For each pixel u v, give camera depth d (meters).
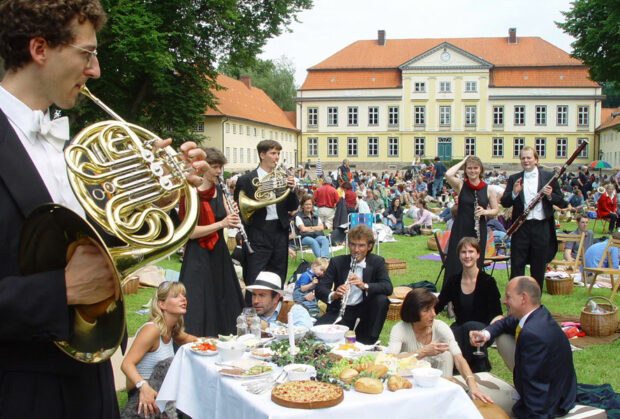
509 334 4.34
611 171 46.41
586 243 10.34
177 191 1.84
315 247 10.78
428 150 51.56
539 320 3.70
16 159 1.31
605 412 3.67
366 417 2.72
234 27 20.02
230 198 4.98
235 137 42.56
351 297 5.28
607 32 21.53
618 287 8.70
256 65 23.61
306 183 19.61
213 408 3.22
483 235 6.68
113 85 18.11
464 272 5.16
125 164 1.53
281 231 6.03
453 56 50.72
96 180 1.46
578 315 7.13
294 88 70.75
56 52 1.36
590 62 22.91
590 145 50.41
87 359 1.28
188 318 4.59
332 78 53.44
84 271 1.25
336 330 3.98
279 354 3.47
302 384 2.86
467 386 3.89
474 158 6.60
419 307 4.07
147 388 3.66
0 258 1.25
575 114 50.12
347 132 52.97
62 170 1.50
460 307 5.16
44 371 1.33
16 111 1.37
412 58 51.16
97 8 1.42
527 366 3.59
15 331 1.19
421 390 2.94
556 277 8.50
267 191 5.77
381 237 14.27
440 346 3.82
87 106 17.42
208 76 22.30
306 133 53.81
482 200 6.64
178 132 21.06
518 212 6.95
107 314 1.30
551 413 3.53
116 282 1.28
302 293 7.25
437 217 19.95
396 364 3.30
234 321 4.97
